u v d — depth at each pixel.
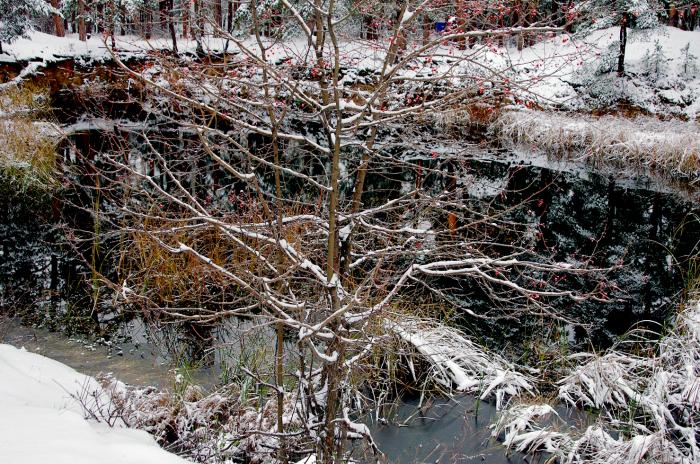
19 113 14.35
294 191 8.84
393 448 4.59
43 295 6.99
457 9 3.93
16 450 2.91
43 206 9.96
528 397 5.18
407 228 4.07
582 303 7.18
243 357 5.57
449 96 3.81
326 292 3.87
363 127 4.04
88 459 2.96
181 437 4.33
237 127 4.04
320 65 3.81
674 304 6.98
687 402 4.75
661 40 20.16
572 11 3.68
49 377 4.51
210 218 3.55
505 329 6.48
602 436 4.49
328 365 3.69
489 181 11.72
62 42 18.86
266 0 3.94
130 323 6.39
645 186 12.48
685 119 17.25
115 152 5.04
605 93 17.31
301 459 4.30
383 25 4.38
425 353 5.34
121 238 7.48
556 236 9.45
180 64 3.88
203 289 6.53
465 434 4.75
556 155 14.27
